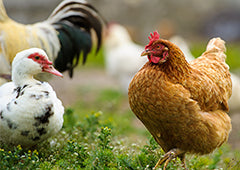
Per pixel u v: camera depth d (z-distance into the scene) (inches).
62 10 391.5
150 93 221.0
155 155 259.1
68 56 385.4
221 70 257.3
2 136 248.2
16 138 246.7
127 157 243.6
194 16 1170.6
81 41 390.9
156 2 1097.4
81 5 394.9
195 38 1179.9
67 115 343.9
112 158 240.7
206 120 226.8
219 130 233.0
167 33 853.8
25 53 252.7
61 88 699.4
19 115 239.6
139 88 224.7
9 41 338.3
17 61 252.4
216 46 278.2
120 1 1084.5
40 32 364.2
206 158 268.1
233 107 442.9
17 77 253.9
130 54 564.1
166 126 226.8
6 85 273.0
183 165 252.2
